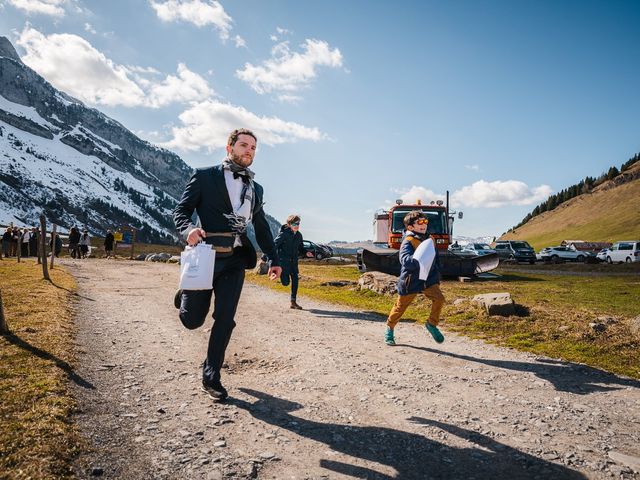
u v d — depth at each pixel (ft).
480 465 8.22
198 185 11.02
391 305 30.25
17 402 9.61
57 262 65.51
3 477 6.61
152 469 7.56
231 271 11.27
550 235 471.21
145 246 266.77
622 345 17.19
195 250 10.53
